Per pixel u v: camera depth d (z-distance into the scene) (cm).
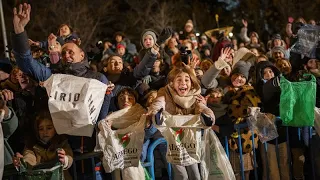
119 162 618
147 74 747
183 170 632
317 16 2709
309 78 723
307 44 947
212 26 3225
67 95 585
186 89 626
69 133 588
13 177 604
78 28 2775
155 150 674
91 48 1152
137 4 3136
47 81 595
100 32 3080
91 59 1130
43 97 669
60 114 582
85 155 617
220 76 877
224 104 737
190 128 618
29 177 583
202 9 3288
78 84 589
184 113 629
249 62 926
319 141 730
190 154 616
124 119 647
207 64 959
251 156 733
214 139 643
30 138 628
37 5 2800
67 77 594
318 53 945
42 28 2756
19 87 746
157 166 675
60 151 583
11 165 602
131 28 3203
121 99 665
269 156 737
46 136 617
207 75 729
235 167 722
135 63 1042
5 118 614
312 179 747
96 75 660
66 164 588
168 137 619
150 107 618
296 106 697
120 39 1448
